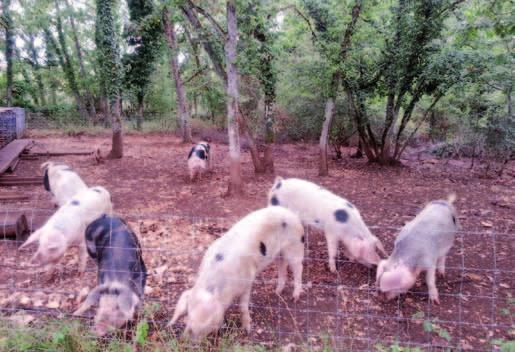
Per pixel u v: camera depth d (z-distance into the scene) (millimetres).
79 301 4406
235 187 8688
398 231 6828
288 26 11086
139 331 3355
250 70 9109
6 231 5812
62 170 7000
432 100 12977
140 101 21312
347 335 3965
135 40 19828
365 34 10203
